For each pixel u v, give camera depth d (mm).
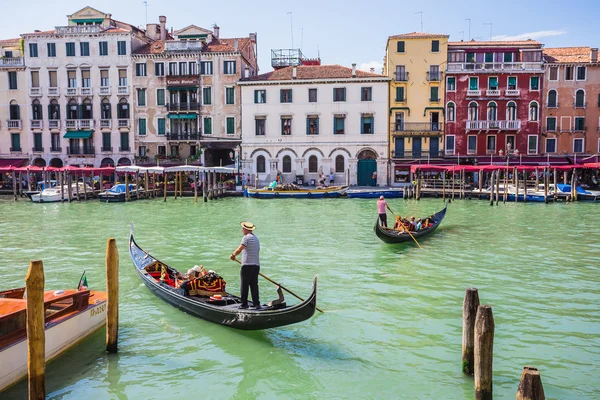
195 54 44781
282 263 14812
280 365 7973
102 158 46469
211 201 35969
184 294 10117
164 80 45375
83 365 7914
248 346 8664
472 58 44406
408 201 35406
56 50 46031
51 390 7172
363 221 24516
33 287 6188
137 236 19953
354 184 44250
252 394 7129
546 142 43688
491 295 11422
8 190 43406
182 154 45906
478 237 19547
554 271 13766
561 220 24781
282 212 28797
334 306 10703
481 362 5965
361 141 43750
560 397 6898
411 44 43812
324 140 44000
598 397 6898
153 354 8328
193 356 8281
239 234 20375
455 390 7105
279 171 44625
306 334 9180
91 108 46406
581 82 43094
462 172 37062
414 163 43594
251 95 44344
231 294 10695
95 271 13836
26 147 46906
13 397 6797
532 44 43219
